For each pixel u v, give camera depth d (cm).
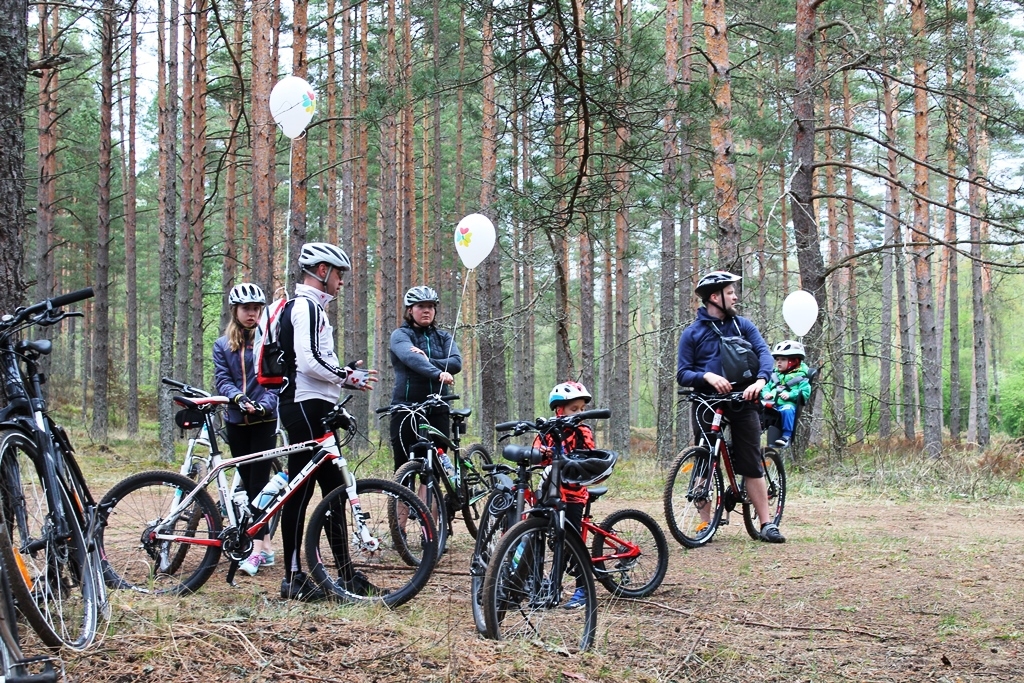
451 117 3250
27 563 349
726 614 494
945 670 401
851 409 1480
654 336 1536
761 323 1321
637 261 3209
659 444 1980
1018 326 4944
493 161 1769
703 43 2167
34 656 332
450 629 407
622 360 2366
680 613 498
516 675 358
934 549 677
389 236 2314
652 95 820
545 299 1471
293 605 468
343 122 2280
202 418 547
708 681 385
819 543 711
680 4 2370
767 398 825
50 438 373
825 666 406
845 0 1659
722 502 716
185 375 2245
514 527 405
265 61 1444
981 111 1424
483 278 1986
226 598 491
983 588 550
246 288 596
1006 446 1384
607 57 781
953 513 904
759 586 560
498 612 404
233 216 2459
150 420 3369
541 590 411
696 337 727
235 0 1497
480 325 1515
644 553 541
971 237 2233
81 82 2900
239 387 589
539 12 694
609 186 885
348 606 470
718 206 1251
